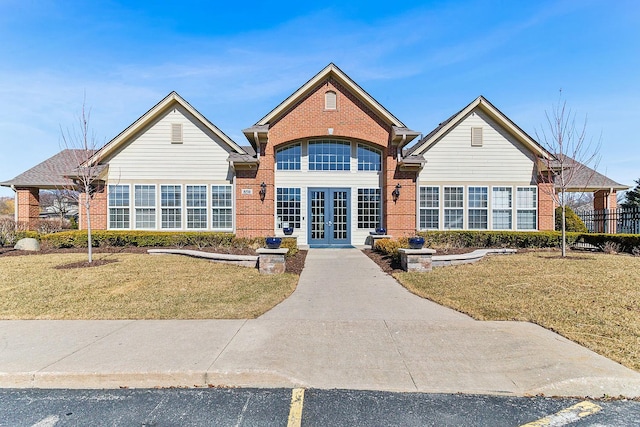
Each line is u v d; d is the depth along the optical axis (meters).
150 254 13.58
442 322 6.09
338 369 4.39
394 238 16.36
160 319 6.32
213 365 4.40
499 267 10.47
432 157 17.22
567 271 9.65
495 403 3.73
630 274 9.13
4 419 3.50
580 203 37.84
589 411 3.61
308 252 14.62
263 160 16.38
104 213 16.70
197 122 17.16
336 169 17.19
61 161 21.53
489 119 17.36
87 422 3.45
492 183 17.23
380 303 7.37
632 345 4.97
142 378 4.22
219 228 17.09
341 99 16.36
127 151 16.97
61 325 6.01
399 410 3.60
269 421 3.43
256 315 6.52
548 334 5.47
